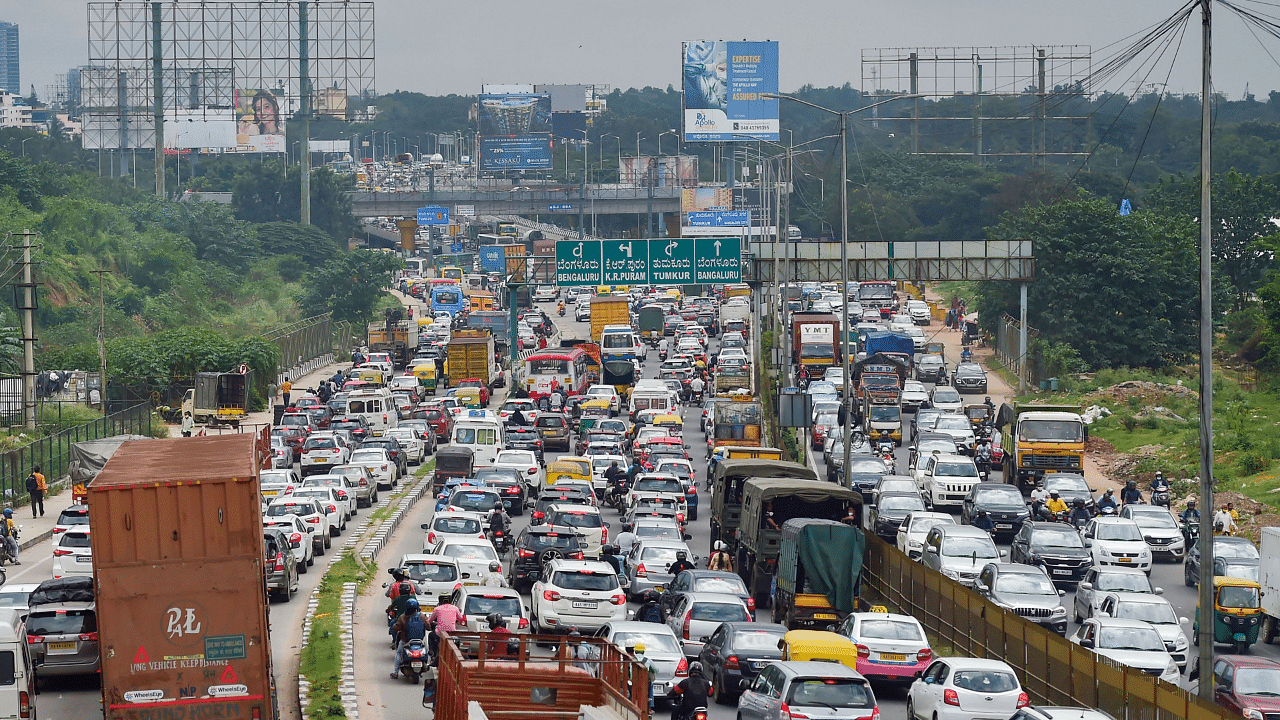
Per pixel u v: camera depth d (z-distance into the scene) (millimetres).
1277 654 69688
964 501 106125
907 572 73812
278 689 54938
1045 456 117625
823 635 53500
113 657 42344
